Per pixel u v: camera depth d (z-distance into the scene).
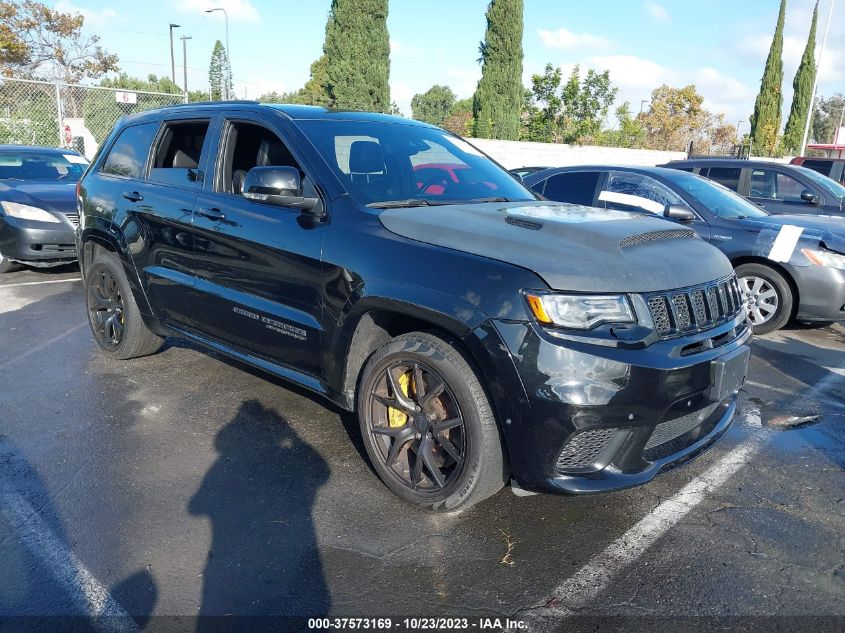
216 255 3.92
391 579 2.65
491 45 24.17
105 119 17.00
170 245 4.26
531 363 2.63
